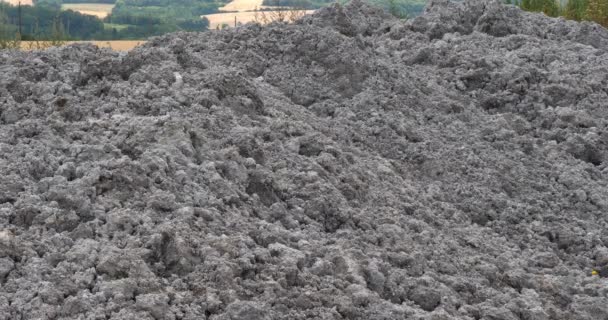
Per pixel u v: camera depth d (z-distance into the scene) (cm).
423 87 956
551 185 806
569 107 982
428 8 1317
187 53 803
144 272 472
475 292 567
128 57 748
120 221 513
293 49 942
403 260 578
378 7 1341
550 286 593
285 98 847
